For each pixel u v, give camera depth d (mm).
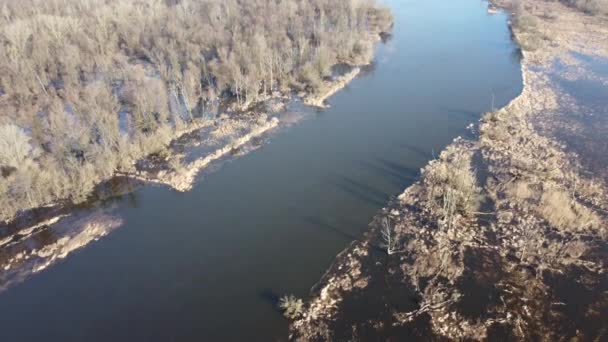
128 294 51344
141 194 66875
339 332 45219
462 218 58156
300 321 46469
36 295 51781
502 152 71062
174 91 84500
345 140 77812
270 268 53438
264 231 59000
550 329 44625
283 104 89875
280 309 47969
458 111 84875
